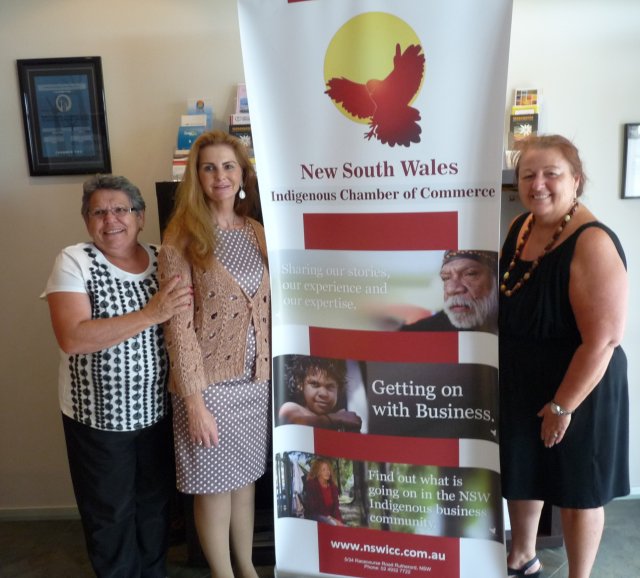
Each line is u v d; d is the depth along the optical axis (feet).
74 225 7.46
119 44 7.11
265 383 5.67
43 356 7.76
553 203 4.92
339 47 4.64
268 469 7.02
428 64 4.51
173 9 7.04
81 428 5.63
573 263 4.82
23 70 7.09
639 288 7.60
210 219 5.33
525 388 5.19
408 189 4.79
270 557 6.95
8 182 7.38
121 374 5.45
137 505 6.17
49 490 8.07
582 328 4.81
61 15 7.05
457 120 4.57
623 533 7.27
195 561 6.92
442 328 5.03
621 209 7.43
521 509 6.14
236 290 5.29
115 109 7.24
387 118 4.69
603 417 5.03
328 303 5.25
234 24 7.07
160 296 5.18
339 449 5.55
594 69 7.10
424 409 5.24
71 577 6.82
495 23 4.34
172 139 7.30
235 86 7.19
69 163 7.29
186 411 5.39
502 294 5.33
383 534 5.61
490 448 5.17
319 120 4.84
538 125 6.97
